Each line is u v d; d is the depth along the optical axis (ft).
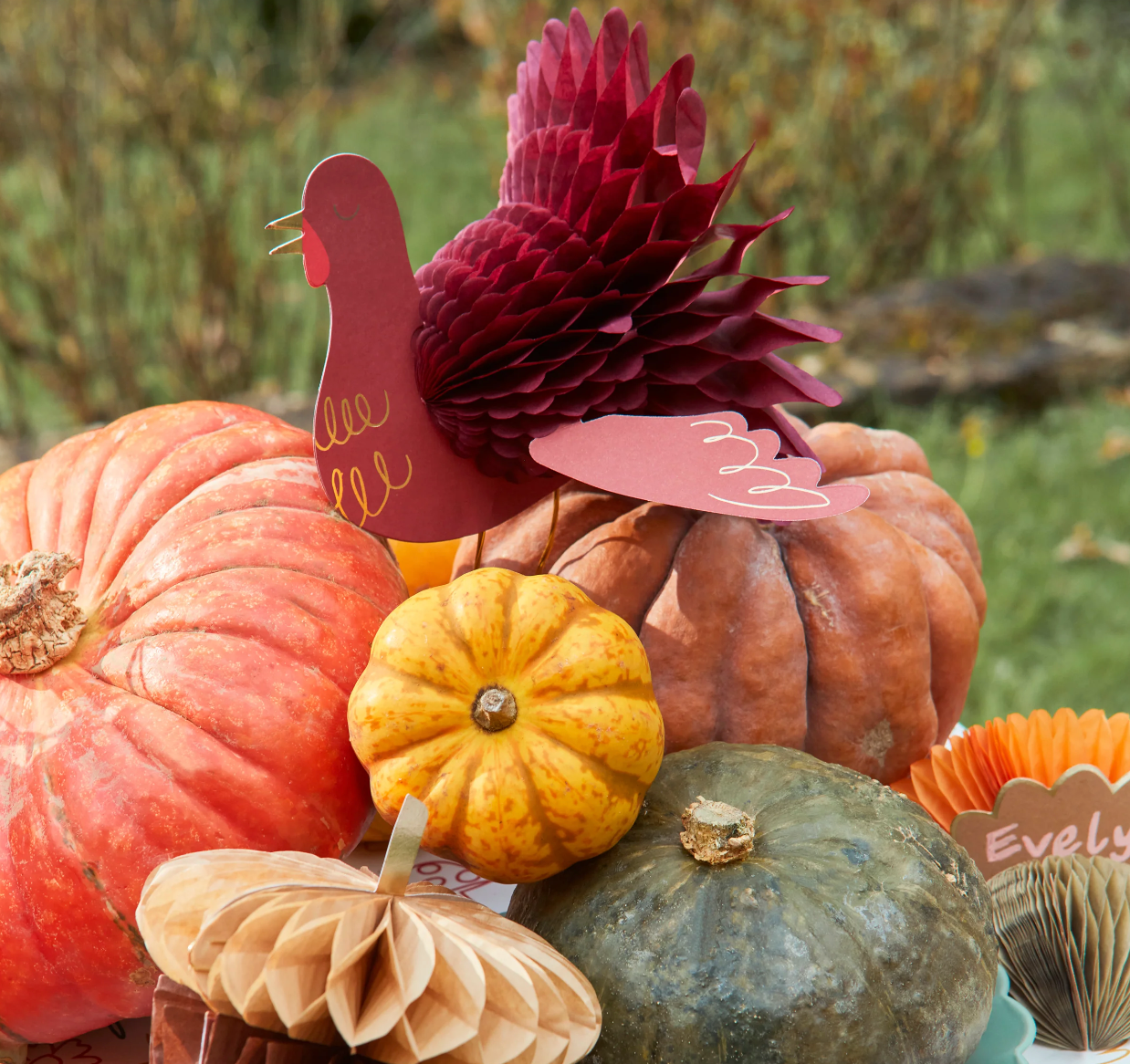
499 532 3.68
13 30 8.63
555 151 3.45
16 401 9.20
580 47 3.52
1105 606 7.28
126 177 9.19
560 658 3.27
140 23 8.90
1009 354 9.87
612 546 3.57
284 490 3.50
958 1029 3.20
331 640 3.37
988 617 7.16
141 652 3.34
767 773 3.38
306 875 3.09
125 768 3.27
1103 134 13.41
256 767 3.29
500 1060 2.96
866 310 10.42
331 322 3.29
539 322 3.34
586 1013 3.05
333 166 3.24
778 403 3.54
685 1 9.00
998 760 3.64
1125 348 9.95
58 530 3.52
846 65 10.21
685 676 3.54
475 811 3.22
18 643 3.34
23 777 3.29
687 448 3.27
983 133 11.52
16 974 3.28
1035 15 10.82
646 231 3.36
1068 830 3.55
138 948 3.27
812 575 3.59
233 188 9.07
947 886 3.26
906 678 3.59
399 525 3.41
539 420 3.36
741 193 9.96
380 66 18.47
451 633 3.28
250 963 2.93
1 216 9.36
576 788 3.22
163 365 9.89
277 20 14.20
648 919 3.20
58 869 3.25
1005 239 12.12
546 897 3.31
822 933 3.16
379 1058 2.97
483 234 3.45
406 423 3.39
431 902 3.11
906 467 3.81
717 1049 3.12
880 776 3.66
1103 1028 3.41
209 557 3.41
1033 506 8.20
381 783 3.27
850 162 10.41
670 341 3.37
